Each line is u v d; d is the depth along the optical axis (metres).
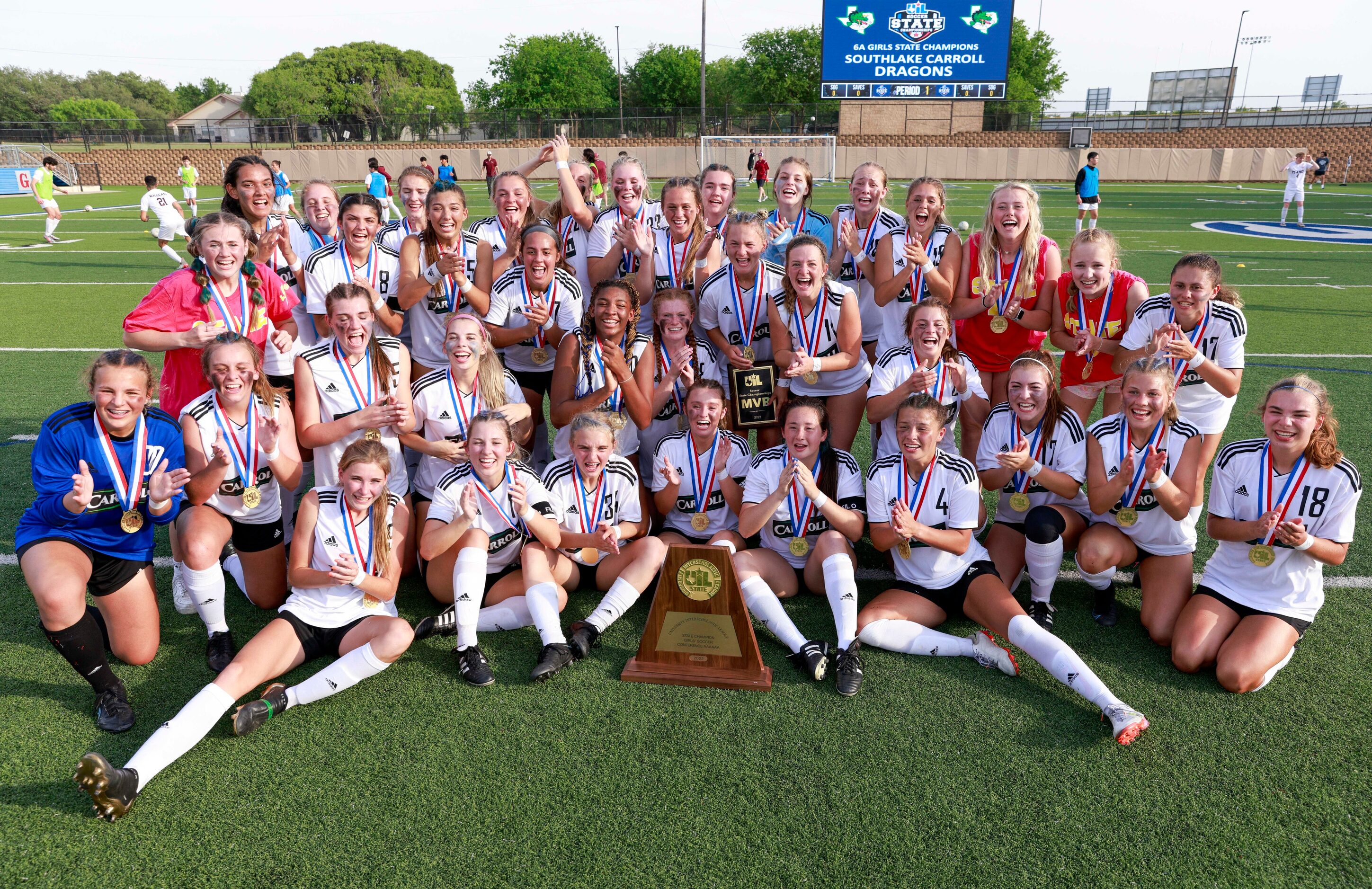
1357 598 3.93
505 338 4.52
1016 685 3.32
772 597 3.63
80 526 3.22
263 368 4.23
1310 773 2.81
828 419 4.64
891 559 3.87
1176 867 2.44
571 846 2.52
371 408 3.78
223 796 2.72
